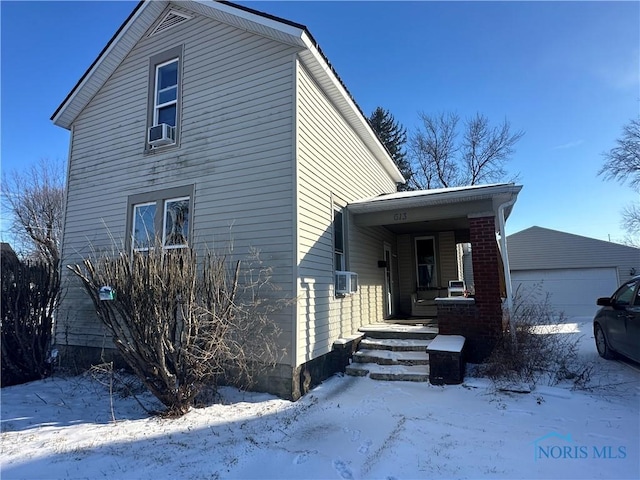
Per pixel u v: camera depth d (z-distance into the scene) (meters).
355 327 8.34
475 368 6.68
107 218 8.26
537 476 3.16
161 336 4.57
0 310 7.07
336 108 8.52
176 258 4.90
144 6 7.94
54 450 3.83
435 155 30.36
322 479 3.19
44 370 7.54
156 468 3.42
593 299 17.69
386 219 8.56
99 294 4.75
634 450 3.64
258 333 5.93
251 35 6.97
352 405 5.23
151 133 7.69
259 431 4.29
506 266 7.61
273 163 6.40
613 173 22.73
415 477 3.18
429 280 12.41
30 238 25.58
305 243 6.32
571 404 4.96
